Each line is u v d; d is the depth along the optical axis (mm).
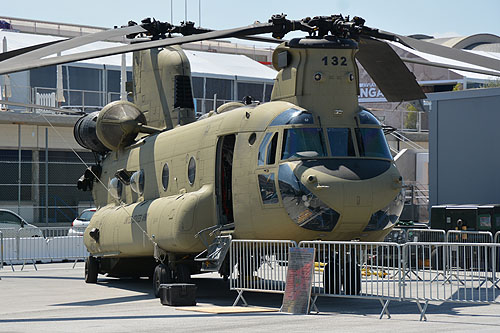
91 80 60281
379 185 19062
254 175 20062
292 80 20516
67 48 18375
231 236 20531
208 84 63531
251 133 20500
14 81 57656
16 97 57344
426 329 14734
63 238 38875
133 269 28719
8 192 52969
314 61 20391
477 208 32062
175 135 24484
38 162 50969
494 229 31859
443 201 37062
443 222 32969
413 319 16766
